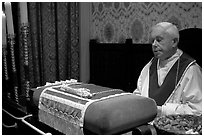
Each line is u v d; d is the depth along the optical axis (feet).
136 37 7.37
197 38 5.08
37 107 3.50
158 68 4.73
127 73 7.42
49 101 3.15
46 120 3.18
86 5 8.82
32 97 3.58
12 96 4.92
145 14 7.04
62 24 8.35
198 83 4.29
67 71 8.68
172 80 4.39
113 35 8.12
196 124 2.47
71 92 3.15
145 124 2.60
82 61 8.93
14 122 3.59
